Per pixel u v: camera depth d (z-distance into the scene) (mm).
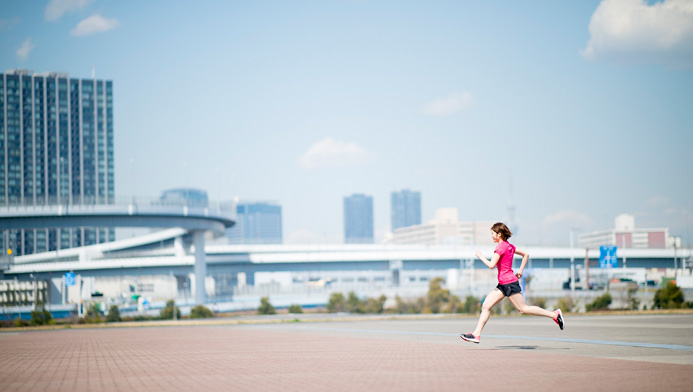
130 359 15445
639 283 160375
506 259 14102
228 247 159750
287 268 139875
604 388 8883
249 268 140000
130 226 108562
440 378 10242
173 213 111000
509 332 22672
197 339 24297
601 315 40250
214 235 142125
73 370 12945
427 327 29266
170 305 100500
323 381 10203
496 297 14227
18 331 41156
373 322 38594
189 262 132375
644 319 32719
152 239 156625
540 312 13852
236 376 11172
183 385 10102
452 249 143000
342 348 17281
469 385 9375
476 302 101875
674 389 8766
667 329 23031
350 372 11375
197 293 121562
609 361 12273
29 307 115062
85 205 103125
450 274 166750
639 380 9625
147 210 107625
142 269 136625
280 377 10875
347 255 137500
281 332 28516
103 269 137375
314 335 24719
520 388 8984
